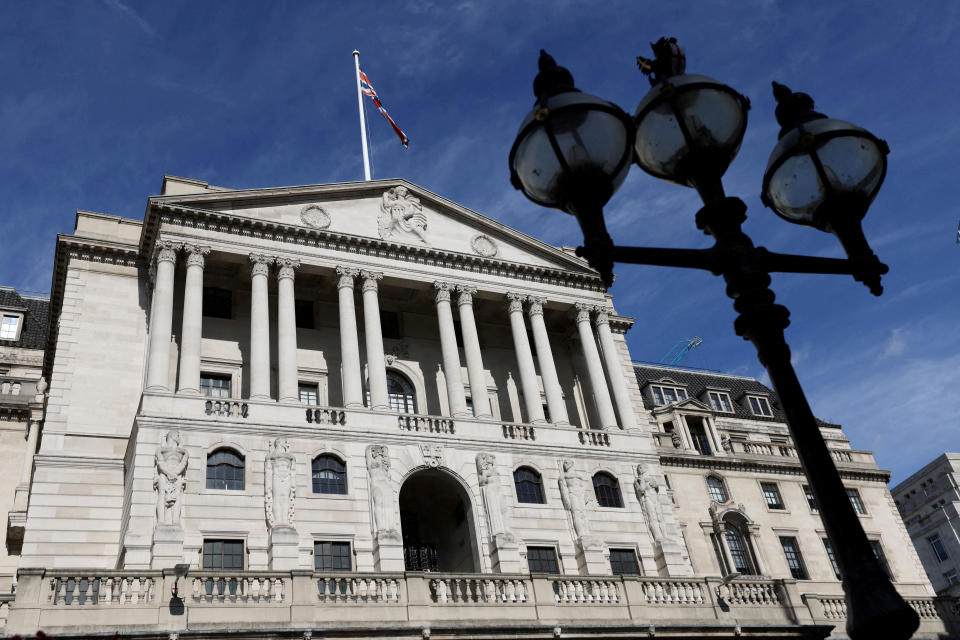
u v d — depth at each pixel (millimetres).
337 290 47375
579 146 8281
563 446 45750
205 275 46344
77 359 41562
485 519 41562
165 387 38906
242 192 44781
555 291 52125
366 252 47250
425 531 44594
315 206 47312
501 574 35625
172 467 36188
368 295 46156
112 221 46062
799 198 9484
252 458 38531
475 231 51562
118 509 38750
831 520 7520
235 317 46125
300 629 30578
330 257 46125
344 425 41312
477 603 34469
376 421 42156
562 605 35844
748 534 55812
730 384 74375
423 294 50656
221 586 31125
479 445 43688
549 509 43281
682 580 39156
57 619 28297
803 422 7910
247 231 44688
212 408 39406
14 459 47906
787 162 9320
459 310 49156
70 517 37719
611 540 43688
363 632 31625
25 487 45562
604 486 45844
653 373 73312
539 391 51594
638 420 52438
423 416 43469
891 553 60656
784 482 59750
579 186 8438
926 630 47250
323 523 38125
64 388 40594
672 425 59594
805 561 56469
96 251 44500
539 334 50156
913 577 60031
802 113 9586
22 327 59625
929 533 86812
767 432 67125
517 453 44344
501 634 33719
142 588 30000
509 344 53594
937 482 87250
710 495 56500
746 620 39031
